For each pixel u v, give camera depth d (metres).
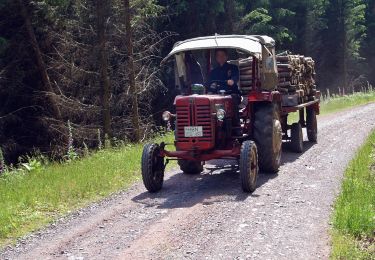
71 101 19.88
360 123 17.72
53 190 9.59
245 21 29.61
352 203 7.60
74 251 6.71
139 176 10.87
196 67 10.41
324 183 9.45
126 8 19.39
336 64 48.56
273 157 10.16
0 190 10.12
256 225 7.23
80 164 12.40
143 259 6.27
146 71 20.55
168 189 9.75
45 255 6.65
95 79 20.67
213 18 27.62
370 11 54.97
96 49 19.72
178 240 6.83
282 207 8.02
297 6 41.62
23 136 21.33
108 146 15.51
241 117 10.16
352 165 10.44
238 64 10.26
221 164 11.95
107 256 6.46
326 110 24.67
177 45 10.37
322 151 12.73
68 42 19.77
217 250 6.40
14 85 20.20
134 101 19.91
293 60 12.41
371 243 6.38
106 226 7.64
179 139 9.41
